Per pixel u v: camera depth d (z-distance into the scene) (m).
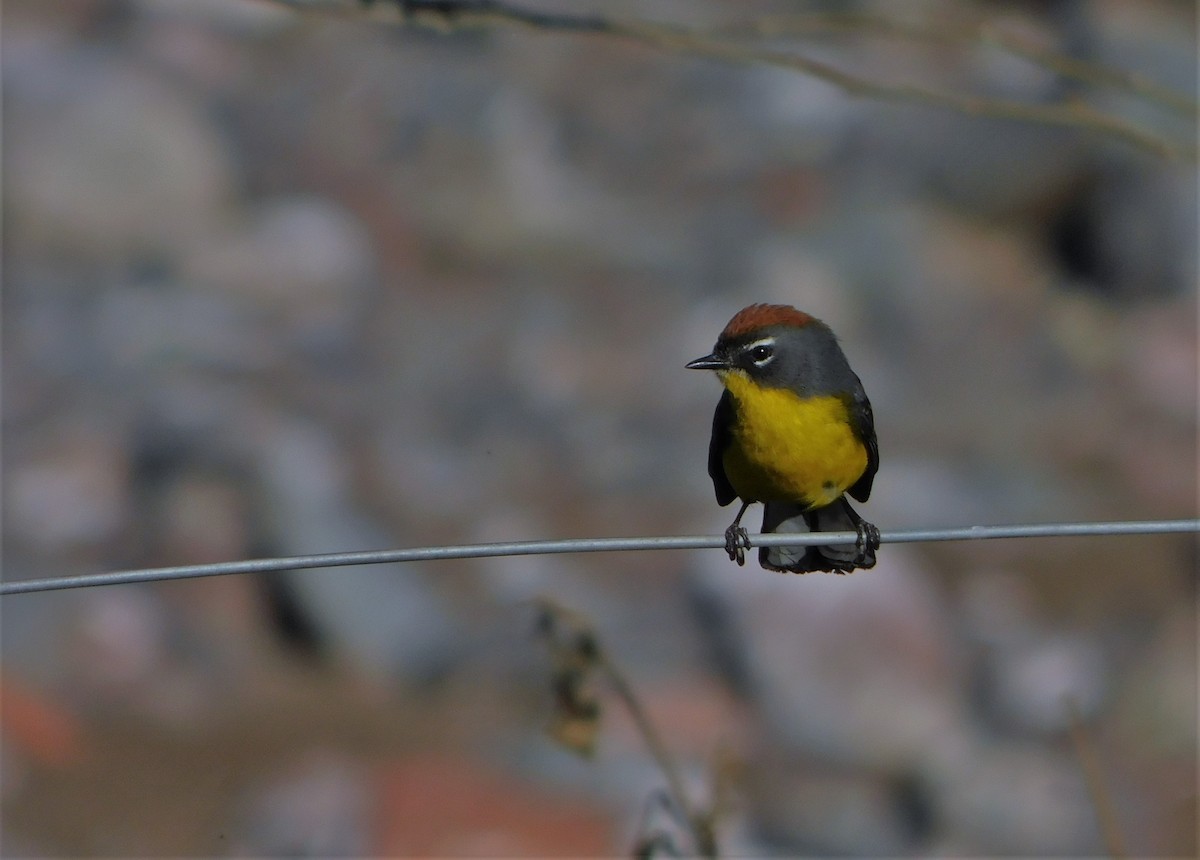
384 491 16.52
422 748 13.36
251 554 15.23
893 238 21.62
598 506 16.77
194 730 13.55
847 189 22.56
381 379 18.39
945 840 13.21
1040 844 13.20
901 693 14.08
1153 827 13.35
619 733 13.48
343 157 21.89
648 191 22.48
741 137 23.33
